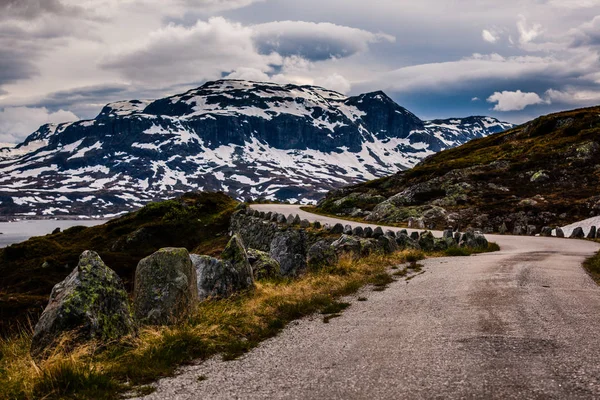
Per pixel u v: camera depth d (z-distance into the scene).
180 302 11.04
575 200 57.78
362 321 10.90
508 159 77.50
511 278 16.03
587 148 72.69
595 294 13.18
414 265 20.94
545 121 95.44
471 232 32.16
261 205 88.94
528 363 7.21
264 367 7.80
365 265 19.59
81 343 8.48
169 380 7.38
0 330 28.56
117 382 7.25
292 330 10.48
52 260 53.44
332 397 6.21
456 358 7.62
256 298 13.78
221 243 55.28
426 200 68.50
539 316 10.42
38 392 6.79
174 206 68.12
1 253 58.03
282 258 21.97
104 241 63.00
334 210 77.75
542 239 41.91
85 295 8.95
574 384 6.26
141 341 9.07
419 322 10.41
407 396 6.09
